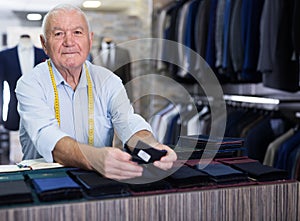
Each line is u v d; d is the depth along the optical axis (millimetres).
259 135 2461
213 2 2992
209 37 3014
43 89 1260
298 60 2285
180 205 898
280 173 1021
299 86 2295
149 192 901
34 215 802
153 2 4043
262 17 2338
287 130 2490
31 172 1047
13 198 820
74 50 1192
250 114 2678
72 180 931
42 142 1138
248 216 954
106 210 847
